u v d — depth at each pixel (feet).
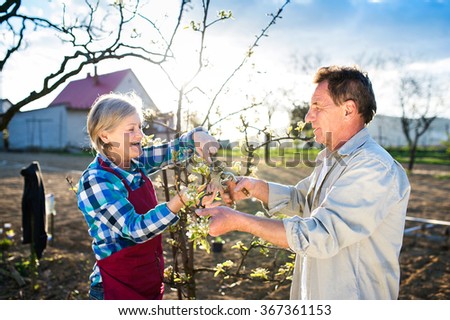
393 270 5.90
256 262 17.99
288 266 8.24
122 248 6.41
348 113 6.05
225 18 7.70
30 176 15.39
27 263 17.20
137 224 5.83
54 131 96.43
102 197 6.01
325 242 5.36
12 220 25.13
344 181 5.67
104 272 6.52
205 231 5.46
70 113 93.76
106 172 6.27
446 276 17.21
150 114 8.57
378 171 5.55
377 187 5.50
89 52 9.84
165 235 22.24
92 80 97.50
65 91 104.58
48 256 18.72
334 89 6.01
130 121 6.30
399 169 5.90
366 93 5.99
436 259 19.53
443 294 15.25
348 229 5.41
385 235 5.82
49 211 20.94
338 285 5.83
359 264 5.81
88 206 6.08
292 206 7.45
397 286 5.97
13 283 15.83
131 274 6.50
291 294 6.90
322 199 6.26
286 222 5.51
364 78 6.06
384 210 5.57
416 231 23.76
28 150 93.97
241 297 14.70
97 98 6.74
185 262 8.57
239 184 7.13
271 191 7.36
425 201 37.04
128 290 6.46
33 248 15.51
